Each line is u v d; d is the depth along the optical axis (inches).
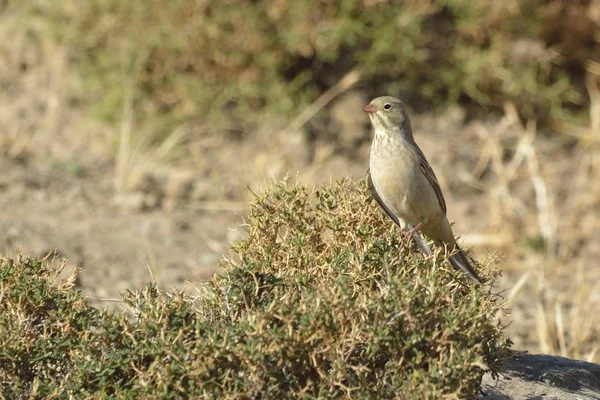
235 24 597.3
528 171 604.7
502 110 638.5
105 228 517.7
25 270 279.4
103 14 619.5
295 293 265.4
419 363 249.8
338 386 250.4
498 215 549.0
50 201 552.7
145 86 621.3
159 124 614.2
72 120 641.0
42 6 662.5
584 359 401.7
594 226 560.1
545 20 627.5
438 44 625.3
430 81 631.2
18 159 606.5
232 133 615.2
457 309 256.4
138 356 255.1
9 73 672.4
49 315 274.4
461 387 245.8
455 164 601.6
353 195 311.1
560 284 497.4
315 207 304.8
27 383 262.7
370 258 279.0
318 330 247.3
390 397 250.1
